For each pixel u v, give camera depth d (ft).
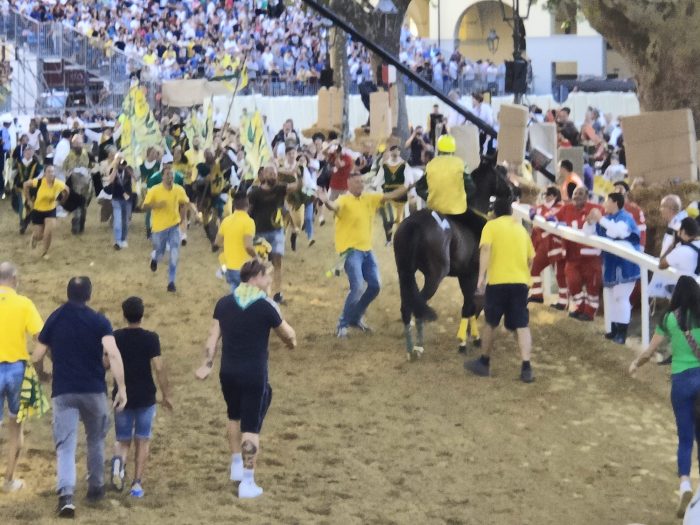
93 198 99.86
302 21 162.50
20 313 34.78
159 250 65.26
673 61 68.23
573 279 55.36
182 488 35.86
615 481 37.47
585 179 70.95
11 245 78.07
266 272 35.53
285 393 46.29
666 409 44.62
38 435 40.81
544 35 196.44
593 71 194.39
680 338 34.45
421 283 66.44
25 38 130.52
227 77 108.37
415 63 156.35
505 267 47.29
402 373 48.88
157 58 148.56
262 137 80.18
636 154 60.70
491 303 47.70
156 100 127.24
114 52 134.00
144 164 78.79
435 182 50.31
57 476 33.91
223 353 34.83
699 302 34.35
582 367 49.67
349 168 84.33
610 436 41.65
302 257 74.64
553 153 68.54
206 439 40.70
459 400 45.34
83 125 113.39
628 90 163.63
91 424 33.81
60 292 64.28
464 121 111.86
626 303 51.90
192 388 46.88
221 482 36.45
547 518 34.24
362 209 53.88
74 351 33.19
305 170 77.25
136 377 34.71
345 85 127.65
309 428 42.11
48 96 128.26
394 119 120.67
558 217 56.39
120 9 156.66
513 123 68.28
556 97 152.05
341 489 36.14
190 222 85.61
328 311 60.39
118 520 32.91
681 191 58.34
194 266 71.82
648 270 53.47
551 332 54.34
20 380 34.63
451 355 51.67
